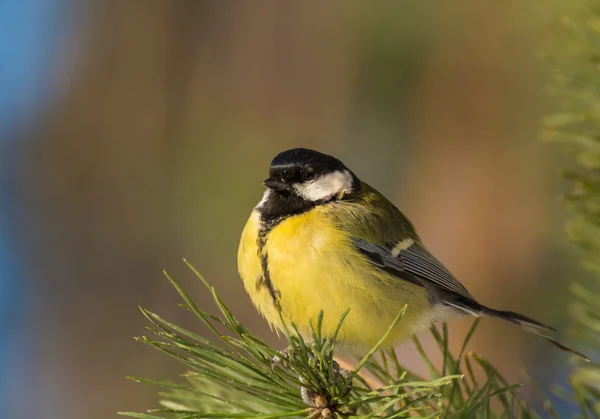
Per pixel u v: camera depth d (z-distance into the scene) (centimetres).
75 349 1394
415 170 1245
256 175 1264
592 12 625
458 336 1170
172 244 1352
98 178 1405
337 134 1262
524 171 1168
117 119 1409
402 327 723
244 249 716
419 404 555
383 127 1241
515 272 1180
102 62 1433
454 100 1182
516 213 1183
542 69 1077
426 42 1160
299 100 1288
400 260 746
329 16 1264
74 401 1365
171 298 1366
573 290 598
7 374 1407
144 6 1423
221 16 1374
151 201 1370
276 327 714
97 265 1405
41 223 1438
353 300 683
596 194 595
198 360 575
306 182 756
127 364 1390
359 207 750
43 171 1439
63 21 1451
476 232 1200
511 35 1098
